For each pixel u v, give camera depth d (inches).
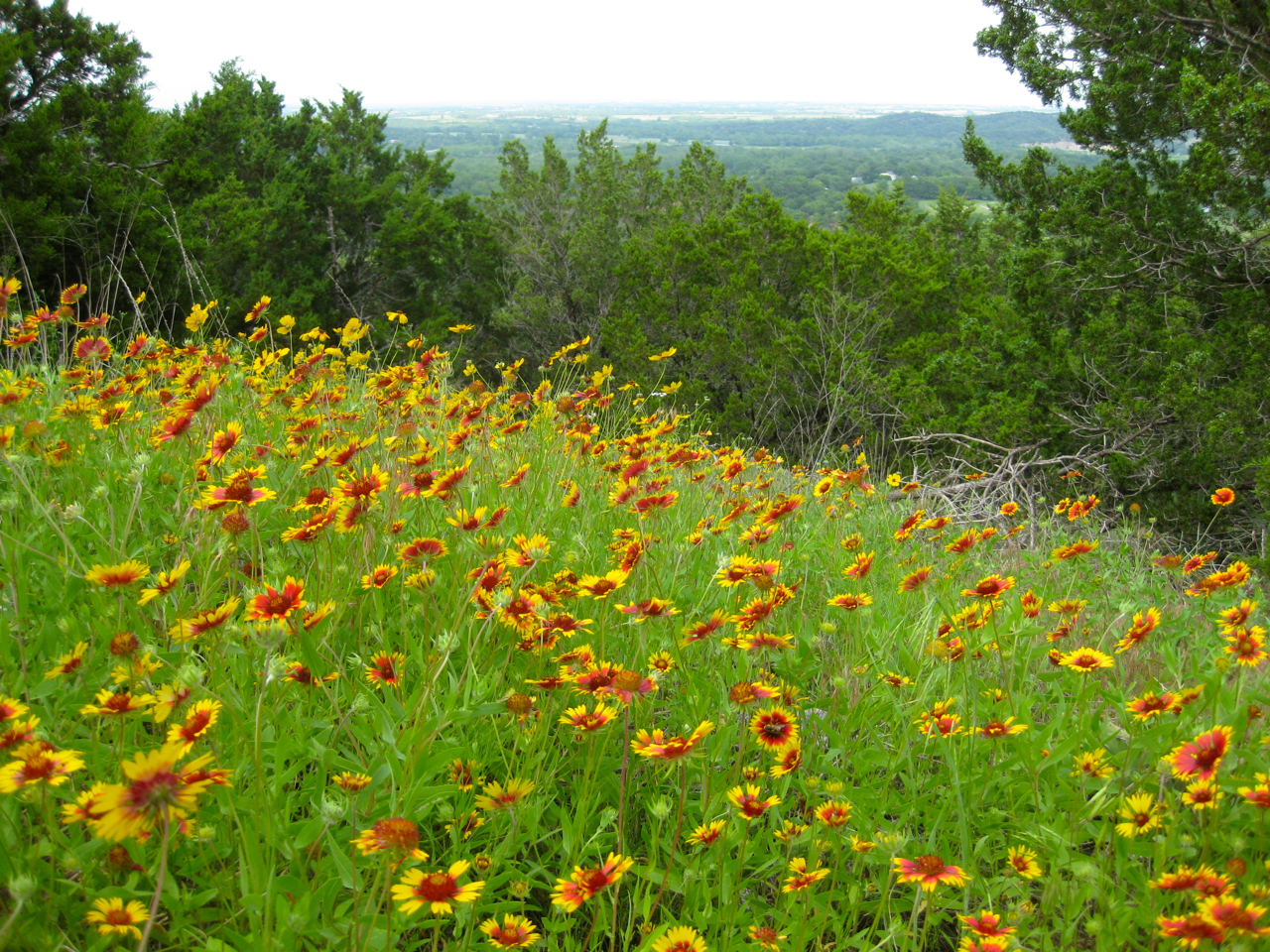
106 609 74.2
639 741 67.0
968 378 381.4
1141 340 340.8
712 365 567.2
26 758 51.3
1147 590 134.3
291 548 102.0
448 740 69.6
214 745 60.8
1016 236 423.5
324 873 60.1
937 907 65.9
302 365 148.7
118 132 515.5
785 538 130.3
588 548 109.1
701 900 64.7
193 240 500.1
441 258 884.0
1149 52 364.8
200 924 59.6
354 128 1030.4
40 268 416.2
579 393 159.2
